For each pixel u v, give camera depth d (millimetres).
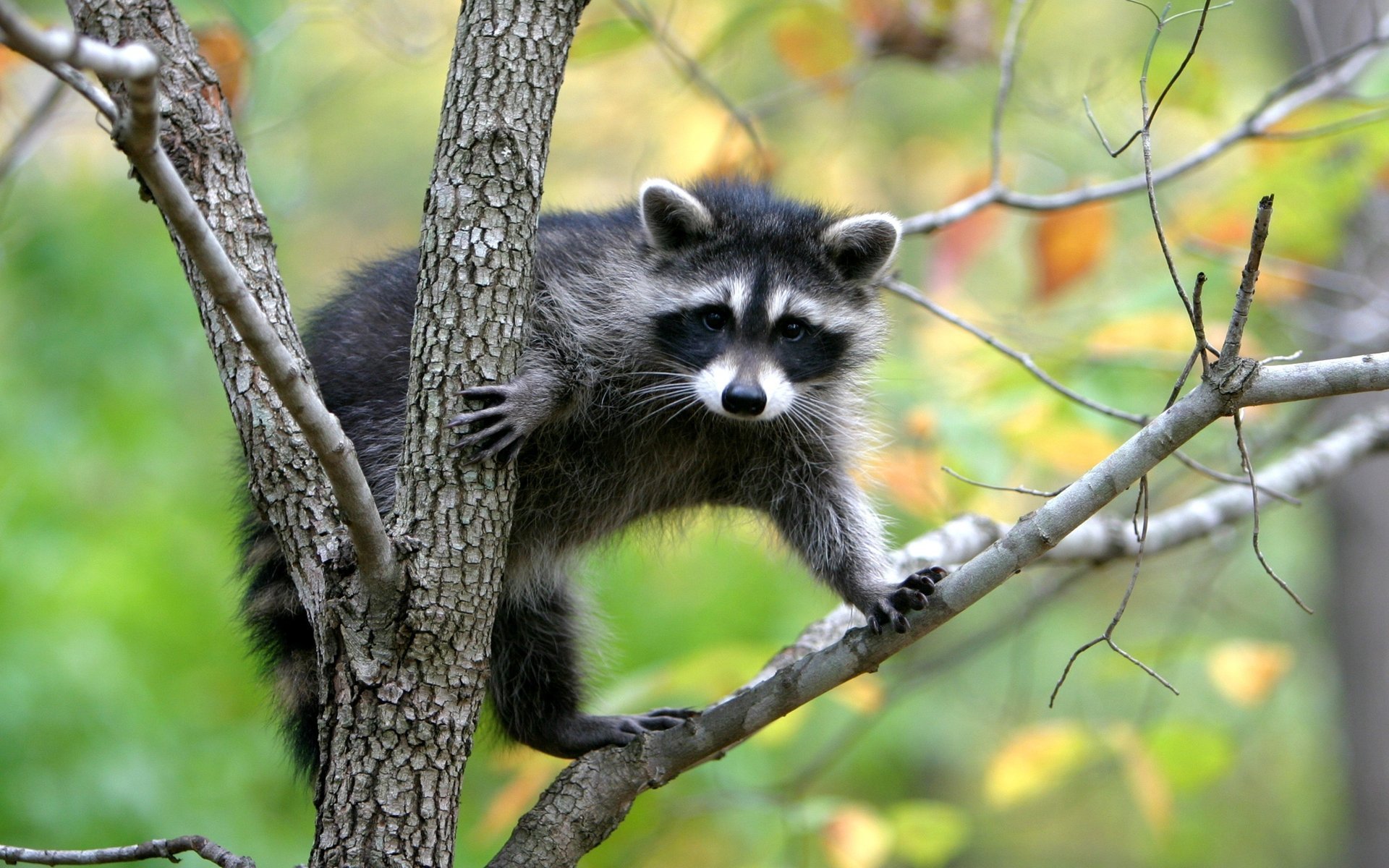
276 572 7203
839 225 8234
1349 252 11547
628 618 12695
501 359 5613
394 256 8484
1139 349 9773
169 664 11430
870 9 10000
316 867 5336
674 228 8070
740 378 7602
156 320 11844
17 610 10477
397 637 5395
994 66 10383
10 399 11320
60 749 9820
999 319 10883
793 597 12930
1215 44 16109
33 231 11773
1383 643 13695
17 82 10586
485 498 5578
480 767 12258
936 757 16297
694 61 10102
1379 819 13680
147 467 11984
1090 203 9406
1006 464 9328
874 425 8828
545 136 5684
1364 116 8805
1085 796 17031
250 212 5898
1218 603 16375
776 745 10648
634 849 10562
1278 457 12016
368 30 13156
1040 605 10961
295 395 4727
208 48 8812
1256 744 18719
